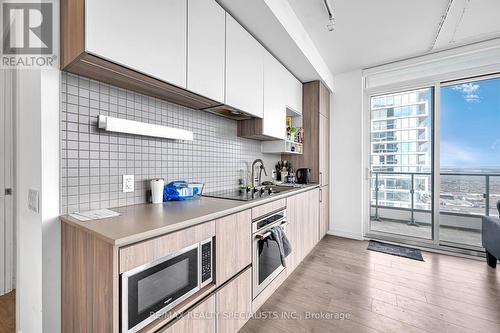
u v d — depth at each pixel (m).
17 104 1.28
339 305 1.75
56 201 1.07
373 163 3.51
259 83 2.11
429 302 1.79
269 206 1.81
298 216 2.38
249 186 2.47
